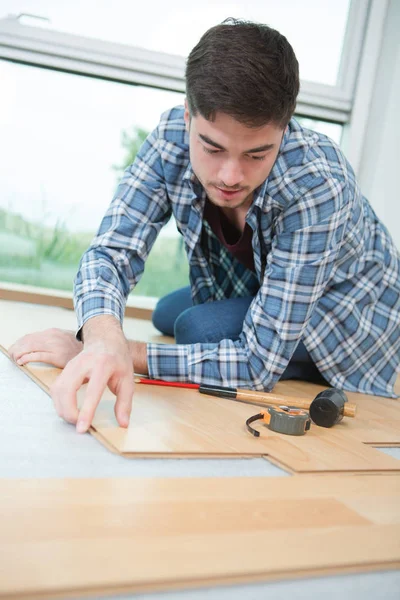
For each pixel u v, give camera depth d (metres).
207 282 1.82
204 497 0.88
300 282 1.42
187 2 2.92
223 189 1.27
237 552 0.73
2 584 0.60
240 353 1.49
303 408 1.41
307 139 1.48
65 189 3.01
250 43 1.15
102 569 0.65
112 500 0.82
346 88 3.09
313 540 0.79
